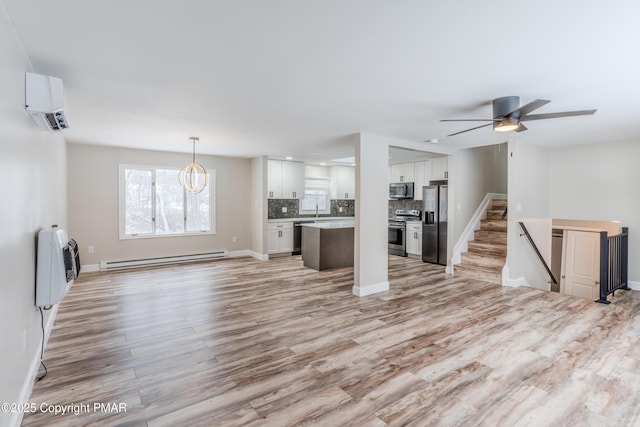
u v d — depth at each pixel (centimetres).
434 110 338
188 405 210
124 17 170
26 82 212
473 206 637
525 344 298
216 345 296
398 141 498
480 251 594
